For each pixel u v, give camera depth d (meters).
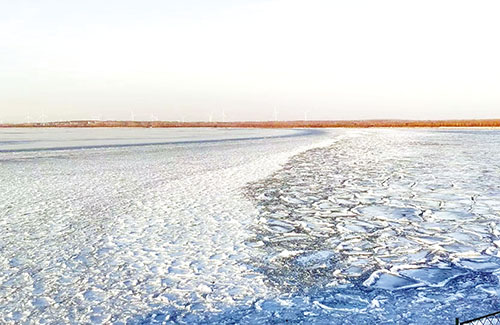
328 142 33.84
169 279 5.67
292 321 4.50
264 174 15.30
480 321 4.33
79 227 8.21
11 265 6.19
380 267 6.09
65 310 4.80
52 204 10.33
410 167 16.91
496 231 7.78
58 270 6.00
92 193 11.74
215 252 6.75
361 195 11.30
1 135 60.16
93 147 29.89
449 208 9.64
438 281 5.54
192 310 4.79
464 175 14.58
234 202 10.52
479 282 5.48
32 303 4.98
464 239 7.34
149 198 11.05
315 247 7.00
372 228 8.12
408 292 5.21
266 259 6.44
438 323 4.41
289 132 63.22
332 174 15.22
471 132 52.81
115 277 5.74
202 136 49.72
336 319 4.54
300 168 16.91
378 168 16.75
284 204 10.27
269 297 5.11
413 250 6.82
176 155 23.06
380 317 4.57
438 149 25.58
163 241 7.32
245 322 4.50
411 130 64.50
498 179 13.64
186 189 12.34
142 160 20.42
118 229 8.06
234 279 5.67
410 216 8.99
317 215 9.16
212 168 17.11
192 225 8.36
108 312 4.75
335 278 5.70
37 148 29.05
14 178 14.54
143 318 4.61
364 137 41.94
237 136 48.25
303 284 5.50
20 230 8.01
